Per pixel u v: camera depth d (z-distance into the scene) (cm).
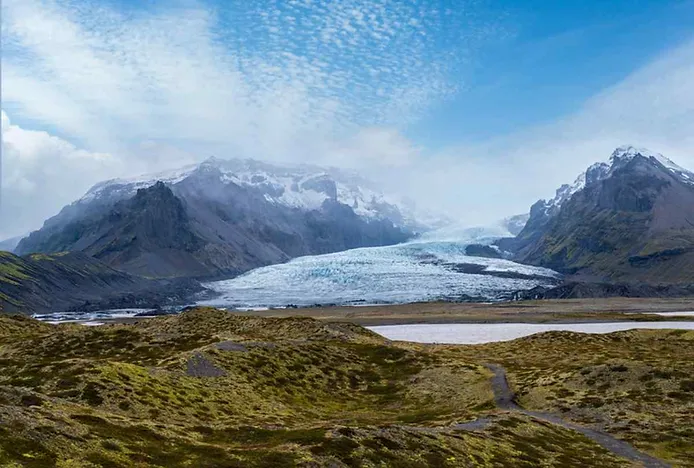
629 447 6881
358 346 13488
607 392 9106
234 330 15962
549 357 13425
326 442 4881
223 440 5325
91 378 6919
